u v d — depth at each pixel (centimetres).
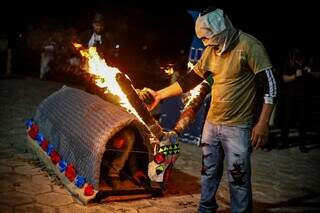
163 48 1406
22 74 1272
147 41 1416
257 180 564
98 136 392
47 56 1231
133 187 426
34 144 510
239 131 331
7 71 1211
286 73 788
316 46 1023
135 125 394
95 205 395
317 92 980
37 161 495
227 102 330
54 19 1446
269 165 654
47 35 1355
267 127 316
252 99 332
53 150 457
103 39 607
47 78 1246
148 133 397
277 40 1062
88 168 399
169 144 388
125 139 415
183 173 539
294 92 776
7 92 939
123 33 1416
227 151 338
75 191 404
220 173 366
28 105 831
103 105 429
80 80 1245
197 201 445
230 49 321
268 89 312
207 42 323
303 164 689
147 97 377
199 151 667
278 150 770
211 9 322
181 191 470
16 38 1312
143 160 447
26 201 386
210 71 342
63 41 1310
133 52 1384
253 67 316
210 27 312
